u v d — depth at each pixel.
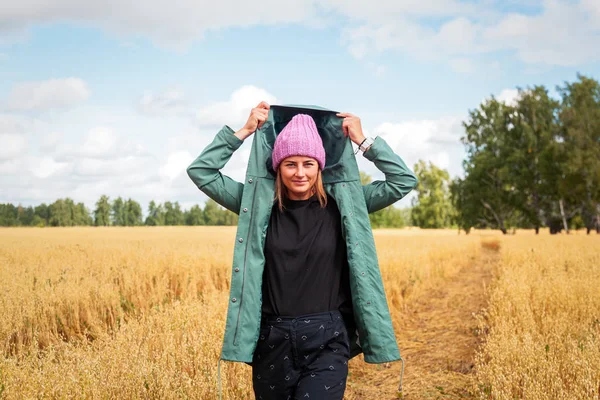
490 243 33.56
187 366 3.77
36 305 5.89
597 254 13.35
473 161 52.53
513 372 3.68
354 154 2.43
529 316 5.24
